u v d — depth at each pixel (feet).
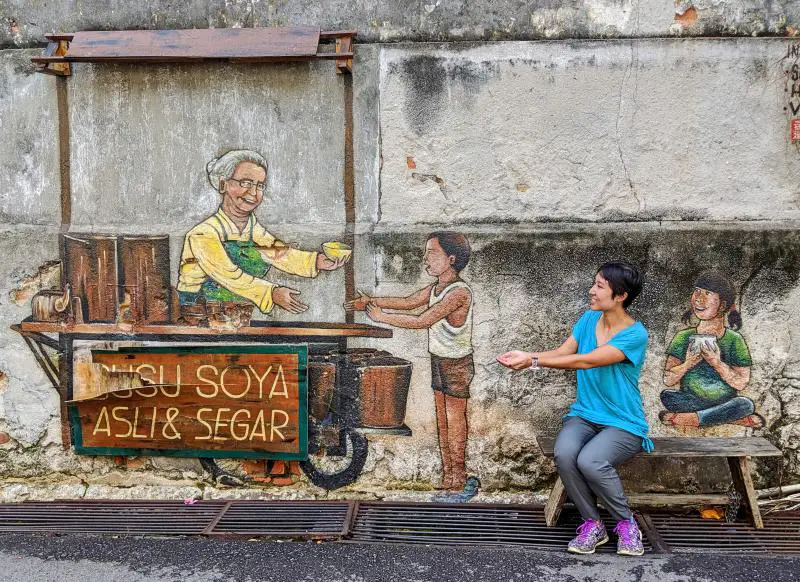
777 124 12.85
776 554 11.67
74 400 13.64
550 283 13.21
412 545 12.00
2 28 13.44
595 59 12.91
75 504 13.71
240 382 13.41
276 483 13.82
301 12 13.17
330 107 13.23
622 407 11.77
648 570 11.14
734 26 12.77
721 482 13.43
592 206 13.15
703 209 13.05
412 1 13.03
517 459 13.51
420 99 13.12
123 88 13.34
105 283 13.65
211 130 13.35
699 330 13.16
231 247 13.50
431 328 13.37
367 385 13.52
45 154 13.57
